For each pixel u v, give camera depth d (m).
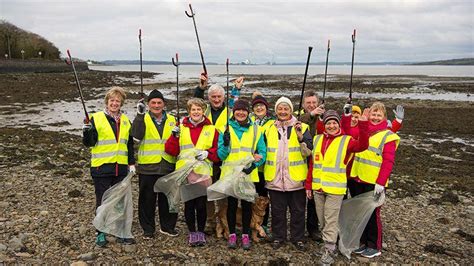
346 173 5.86
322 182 5.59
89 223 6.66
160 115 6.12
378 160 5.70
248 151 5.85
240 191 5.63
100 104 29.09
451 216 7.77
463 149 15.12
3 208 7.22
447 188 9.98
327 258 5.39
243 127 5.94
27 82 41.94
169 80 59.41
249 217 5.88
